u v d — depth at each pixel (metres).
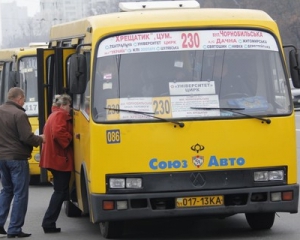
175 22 10.74
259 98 10.66
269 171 10.59
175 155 10.41
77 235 11.98
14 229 11.89
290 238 11.08
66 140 12.15
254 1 67.38
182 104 10.52
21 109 11.91
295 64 10.96
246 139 10.53
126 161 10.37
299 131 30.67
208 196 10.44
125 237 11.52
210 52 10.72
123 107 10.46
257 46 10.83
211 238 11.22
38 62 13.16
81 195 11.60
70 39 12.91
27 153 11.87
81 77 10.62
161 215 10.41
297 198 10.68
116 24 10.72
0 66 22.16
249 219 11.80
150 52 10.66
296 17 66.19
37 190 18.02
